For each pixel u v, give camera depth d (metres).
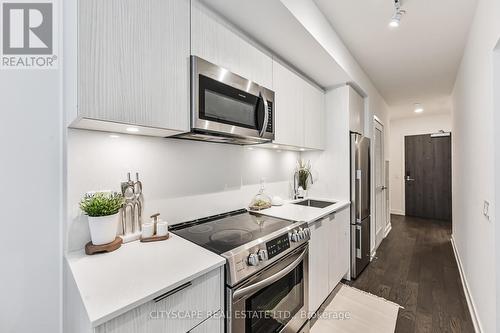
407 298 2.18
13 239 0.99
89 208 1.05
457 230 3.16
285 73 1.98
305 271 1.59
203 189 1.68
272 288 1.28
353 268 2.55
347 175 2.61
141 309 0.74
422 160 5.62
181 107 1.16
